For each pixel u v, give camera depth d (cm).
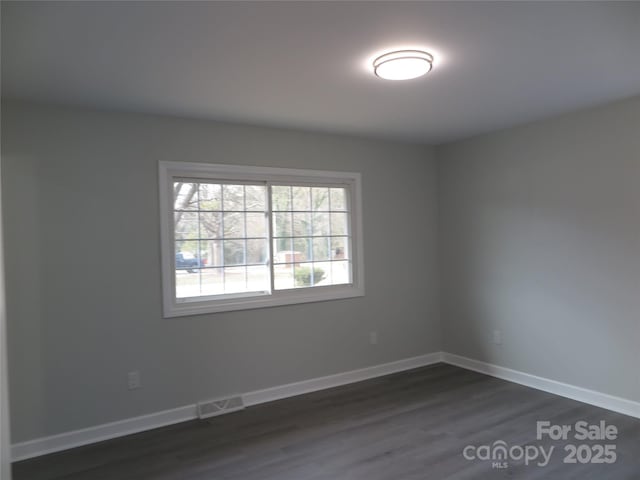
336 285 416
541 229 374
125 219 315
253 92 281
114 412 308
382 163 440
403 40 212
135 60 227
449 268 465
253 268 373
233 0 171
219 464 264
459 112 339
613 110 322
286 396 377
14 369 278
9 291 278
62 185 295
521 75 263
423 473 248
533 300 382
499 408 338
